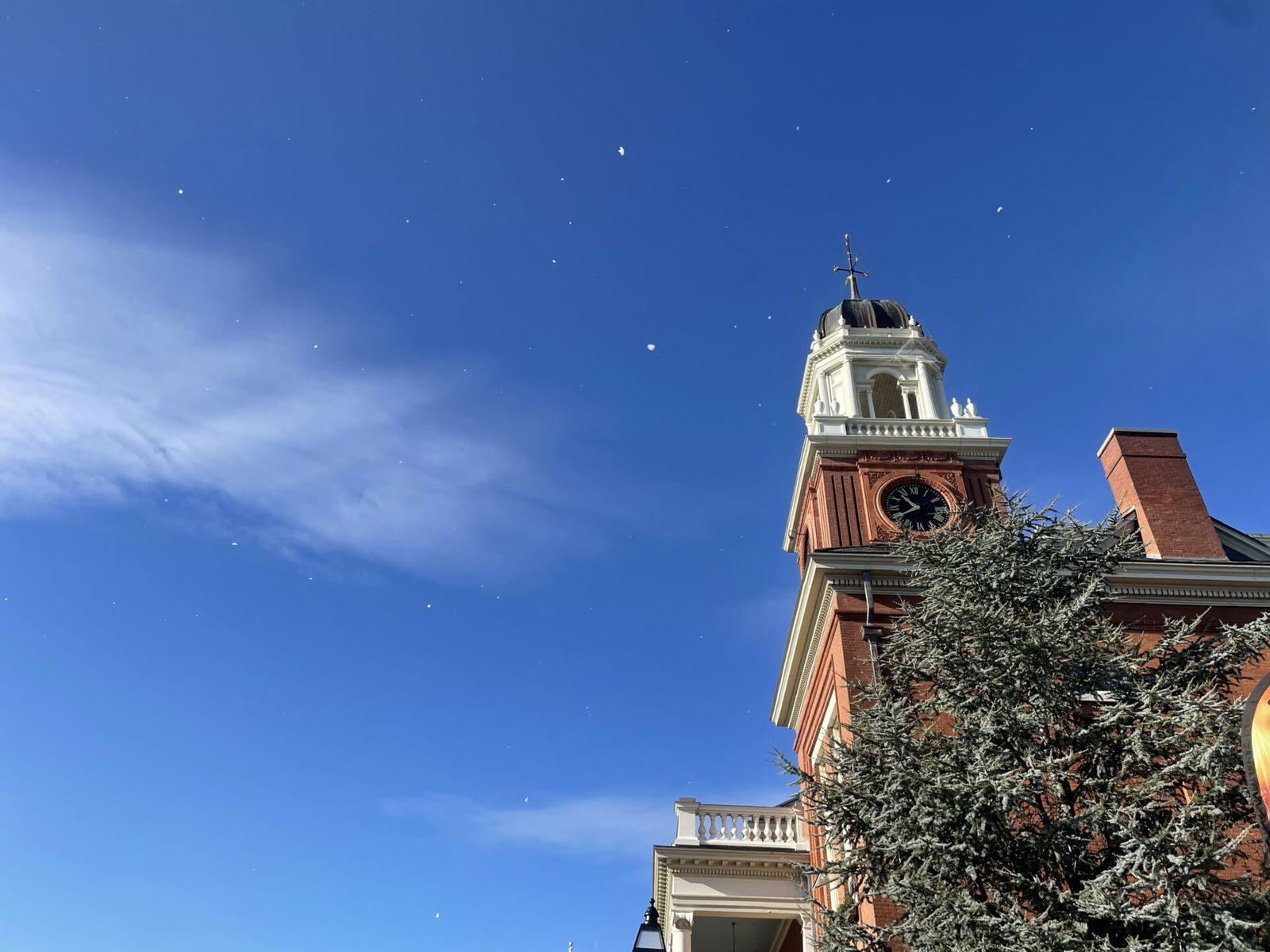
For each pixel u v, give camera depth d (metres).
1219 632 26.66
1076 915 17.05
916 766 18.91
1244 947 15.21
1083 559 22.36
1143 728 18.70
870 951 18.80
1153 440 32.38
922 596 25.50
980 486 33.66
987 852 17.92
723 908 29.48
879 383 40.34
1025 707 19.14
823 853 29.16
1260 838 17.53
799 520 37.47
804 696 34.03
